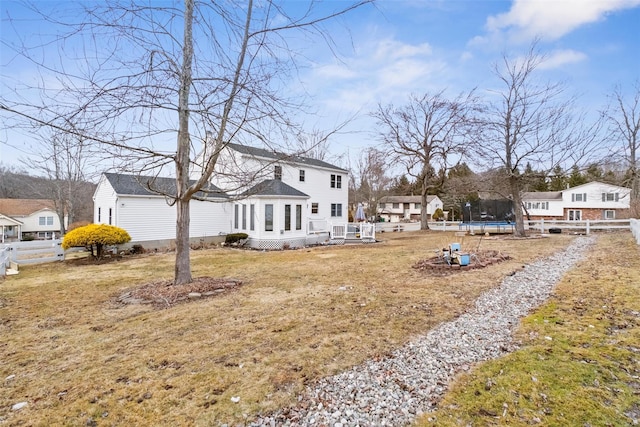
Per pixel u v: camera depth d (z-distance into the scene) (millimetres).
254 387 2971
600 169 16000
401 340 3934
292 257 11961
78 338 4312
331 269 9062
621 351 3373
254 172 7301
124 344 4047
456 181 21125
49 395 2932
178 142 6574
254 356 3596
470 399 2678
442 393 2789
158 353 3740
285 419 2523
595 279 6410
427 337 3996
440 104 21094
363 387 2932
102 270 9773
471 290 6137
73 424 2518
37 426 2508
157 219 15023
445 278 7254
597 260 8562
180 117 6465
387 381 3018
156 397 2850
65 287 7520
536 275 7137
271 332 4301
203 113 5910
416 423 2426
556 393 2695
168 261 11430
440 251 10141
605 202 33656
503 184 16500
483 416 2463
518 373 3031
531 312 4742
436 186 23922
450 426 2367
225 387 2980
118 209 13867
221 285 6957
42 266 10828
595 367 3078
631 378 2867
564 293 5590
